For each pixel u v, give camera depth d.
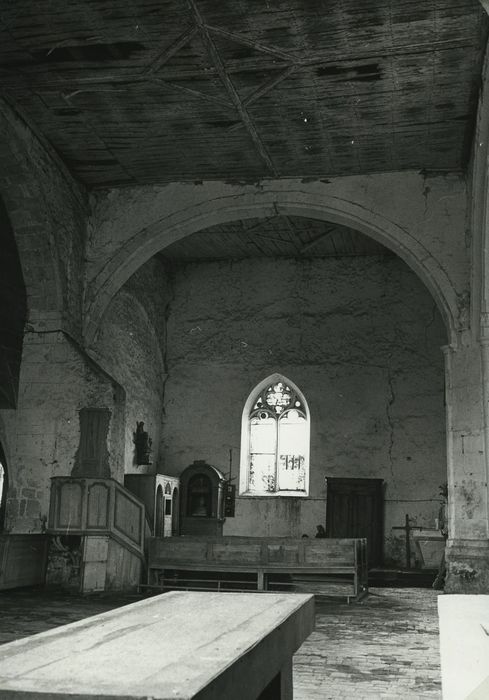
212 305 18.88
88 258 13.85
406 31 8.99
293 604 3.36
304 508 17.31
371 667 6.46
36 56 9.77
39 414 12.64
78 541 11.85
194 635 2.50
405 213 12.88
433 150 12.15
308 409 17.81
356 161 12.70
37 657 2.13
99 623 2.75
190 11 8.66
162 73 10.06
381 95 10.52
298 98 10.68
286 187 13.40
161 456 18.38
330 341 18.03
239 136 11.92
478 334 11.95
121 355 16.47
